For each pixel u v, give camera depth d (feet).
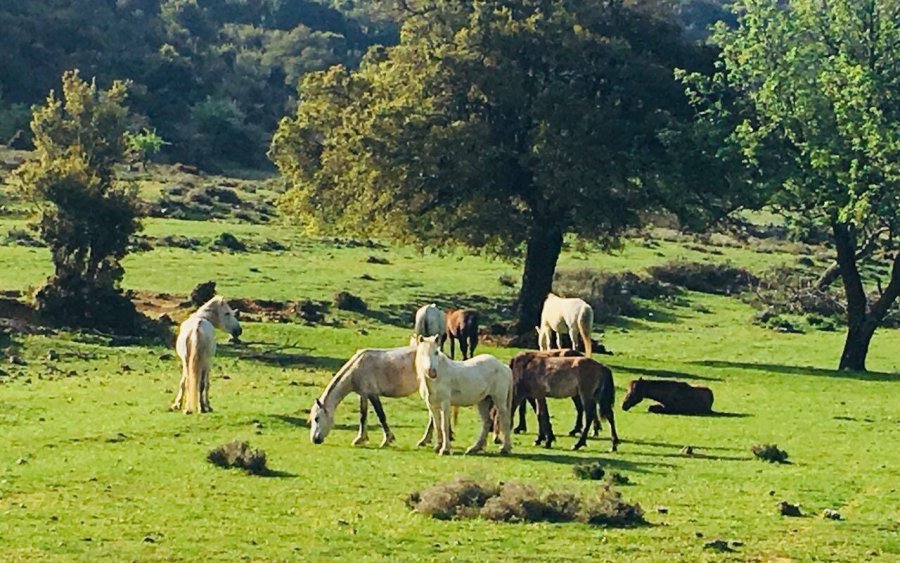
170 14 508.53
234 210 279.28
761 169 156.25
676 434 91.61
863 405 116.37
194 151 397.39
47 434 78.43
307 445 78.79
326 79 172.96
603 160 154.61
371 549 53.36
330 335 147.74
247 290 181.16
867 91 148.15
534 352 85.20
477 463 74.08
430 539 55.26
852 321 157.99
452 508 59.93
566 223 163.02
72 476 65.62
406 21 171.53
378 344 145.07
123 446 75.36
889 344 196.03
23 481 63.98
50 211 137.59
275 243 230.68
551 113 154.30
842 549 56.95
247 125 429.79
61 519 56.39
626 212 158.30
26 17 448.24
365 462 73.15
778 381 135.33
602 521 59.47
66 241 136.46
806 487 71.05
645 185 158.81
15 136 352.49
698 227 162.40
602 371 82.48
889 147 143.64
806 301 223.92
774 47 158.81
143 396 96.68
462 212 161.27
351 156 160.15
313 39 510.17
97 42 455.22
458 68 159.02
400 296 193.47
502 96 157.28
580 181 152.97
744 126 152.25
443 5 169.68
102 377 107.76
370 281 201.16
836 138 150.00
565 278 217.56
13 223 220.23
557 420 97.14
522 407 89.97
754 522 61.31
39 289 136.05
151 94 433.89
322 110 171.63
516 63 161.89
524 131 162.50
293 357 128.88
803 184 152.46
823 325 210.59
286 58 496.64
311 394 102.58
